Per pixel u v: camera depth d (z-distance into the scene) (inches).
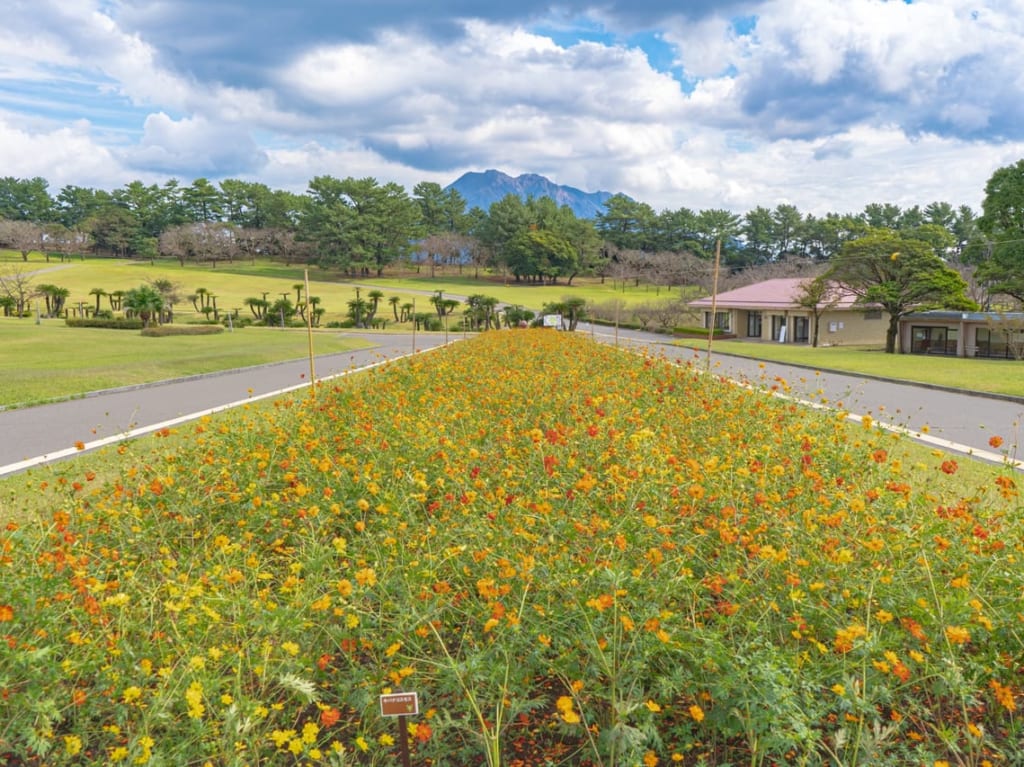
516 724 113.7
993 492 233.8
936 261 1286.9
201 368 783.7
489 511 158.1
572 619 115.5
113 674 106.5
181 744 96.0
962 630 99.2
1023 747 100.4
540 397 355.9
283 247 4313.5
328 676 121.1
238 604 120.5
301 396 512.7
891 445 301.1
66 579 132.4
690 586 122.2
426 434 239.6
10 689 102.7
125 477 205.3
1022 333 1204.5
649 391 381.7
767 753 101.7
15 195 4611.2
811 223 3890.3
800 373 861.8
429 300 2965.1
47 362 812.0
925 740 103.0
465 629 126.0
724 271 3447.3
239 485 199.5
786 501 165.6
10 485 262.5
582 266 3976.4
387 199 3914.9
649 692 111.1
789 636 117.8
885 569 124.1
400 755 103.7
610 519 152.9
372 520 177.9
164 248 4074.8
